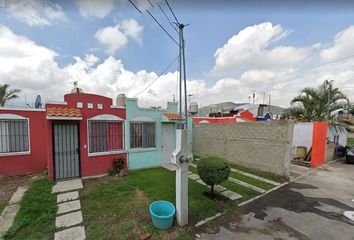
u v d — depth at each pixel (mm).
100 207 4773
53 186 6207
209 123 11250
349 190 6430
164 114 9242
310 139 10812
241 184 6754
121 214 4418
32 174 7445
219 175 4953
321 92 13430
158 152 9305
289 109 14906
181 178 3902
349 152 10938
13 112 7160
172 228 3867
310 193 6094
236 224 4176
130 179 6984
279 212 4777
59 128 6902
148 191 5781
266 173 8148
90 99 7402
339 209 4980
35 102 8812
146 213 4449
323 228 4074
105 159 7766
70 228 3844
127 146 8312
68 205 4863
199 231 3857
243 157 9203
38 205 4777
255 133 8648
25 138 7457
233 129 9703
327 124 11070
